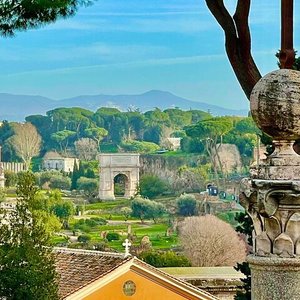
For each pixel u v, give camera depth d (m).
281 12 11.08
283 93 10.22
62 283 52.25
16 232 38.66
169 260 94.56
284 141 10.47
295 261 10.35
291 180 10.33
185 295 53.28
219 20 17.86
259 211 10.45
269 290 10.45
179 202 182.75
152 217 185.25
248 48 17.80
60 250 55.03
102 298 51.97
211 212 173.12
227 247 99.62
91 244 142.50
